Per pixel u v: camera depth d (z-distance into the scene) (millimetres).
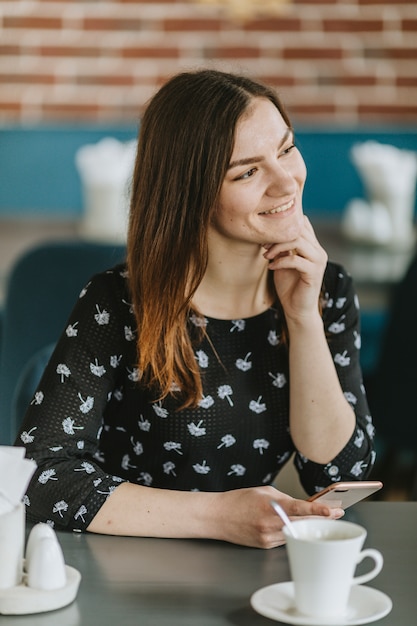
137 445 1897
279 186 1713
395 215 4039
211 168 1715
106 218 4180
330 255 3752
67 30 4980
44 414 1775
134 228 1816
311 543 1232
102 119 5039
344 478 1866
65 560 1492
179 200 1759
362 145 4969
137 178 1812
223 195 1727
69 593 1326
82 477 1674
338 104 5016
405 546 1550
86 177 4191
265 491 1580
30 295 2672
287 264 1781
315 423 1832
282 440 1902
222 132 1706
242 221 1733
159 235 1777
